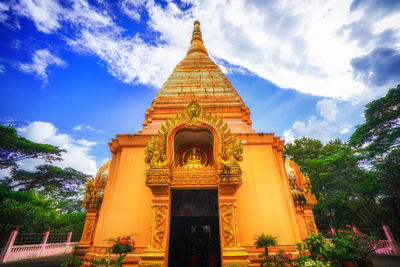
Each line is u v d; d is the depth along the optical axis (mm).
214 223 9219
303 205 8328
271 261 6125
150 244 5988
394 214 18391
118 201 7320
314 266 5668
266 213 7168
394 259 13070
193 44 16688
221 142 7066
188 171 7105
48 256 16609
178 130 7324
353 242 9484
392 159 18750
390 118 20094
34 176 23969
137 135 8445
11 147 21734
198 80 11836
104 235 6805
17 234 14680
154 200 6523
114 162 8969
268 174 7848
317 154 28938
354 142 23125
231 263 5586
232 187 6504
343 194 21641
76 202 31641
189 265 8648
